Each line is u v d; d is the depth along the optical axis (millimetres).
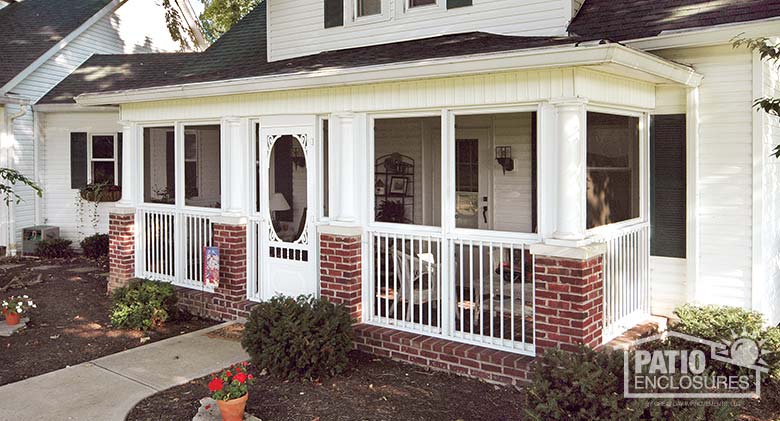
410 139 9023
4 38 15070
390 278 8000
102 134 14242
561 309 5621
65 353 6992
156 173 9977
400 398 5527
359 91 6918
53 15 16016
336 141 7219
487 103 6004
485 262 7977
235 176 8195
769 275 7156
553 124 5719
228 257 8156
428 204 8977
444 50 6691
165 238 9242
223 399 4863
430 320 6664
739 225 6758
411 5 9016
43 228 13758
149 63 15297
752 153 6652
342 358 6113
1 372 6355
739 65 6688
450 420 5059
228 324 7980
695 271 6961
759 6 6504
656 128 7180
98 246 13539
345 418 5113
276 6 10297
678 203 7105
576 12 7961
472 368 5992
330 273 7148
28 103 13664
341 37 9594
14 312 7941
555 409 4082
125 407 5363
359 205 7109
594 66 5309
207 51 12305
